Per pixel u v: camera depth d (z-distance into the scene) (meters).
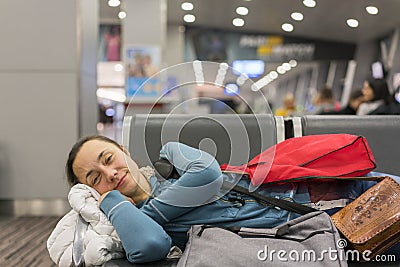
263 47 12.09
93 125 5.11
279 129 1.95
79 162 1.59
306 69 13.62
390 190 1.50
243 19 10.93
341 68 13.12
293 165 1.62
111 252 1.47
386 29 10.80
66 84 4.63
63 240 1.51
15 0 4.63
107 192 1.55
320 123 2.00
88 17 4.93
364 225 1.42
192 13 10.73
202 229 1.44
